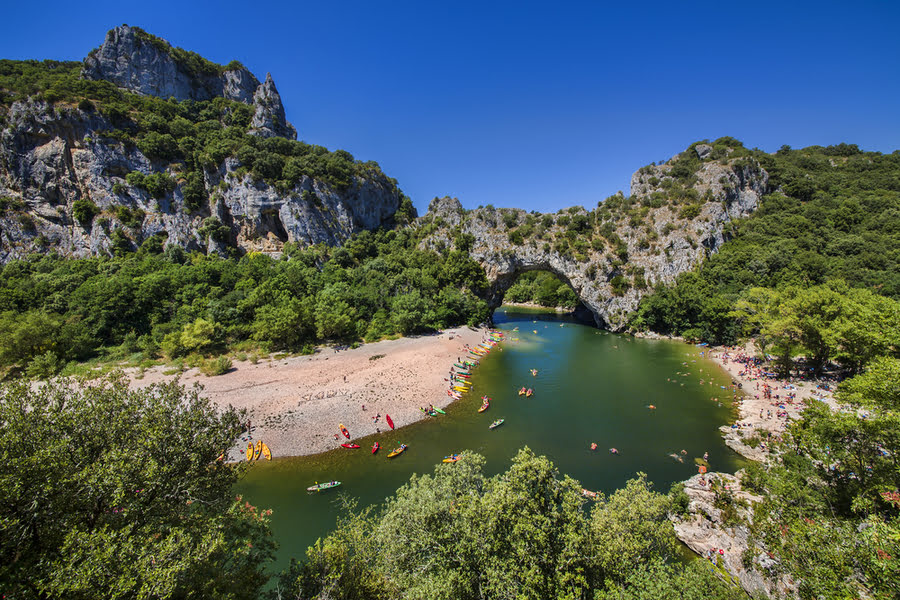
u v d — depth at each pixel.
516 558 13.88
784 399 45.56
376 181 134.00
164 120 108.56
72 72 125.88
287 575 16.12
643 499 19.52
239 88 153.62
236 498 19.05
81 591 9.33
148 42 132.00
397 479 32.56
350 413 43.38
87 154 94.50
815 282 72.31
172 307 68.69
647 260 92.06
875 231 85.69
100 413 13.88
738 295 74.06
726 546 22.75
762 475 24.06
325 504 29.36
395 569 17.12
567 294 131.00
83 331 59.06
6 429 11.60
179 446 13.92
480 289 100.62
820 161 127.31
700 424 41.94
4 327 52.75
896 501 17.38
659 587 13.43
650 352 72.25
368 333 74.00
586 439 39.09
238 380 51.50
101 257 88.25
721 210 94.81
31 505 10.54
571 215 102.81
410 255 108.19
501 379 57.47
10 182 92.12
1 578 9.49
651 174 118.38
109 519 12.08
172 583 10.09
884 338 38.53
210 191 105.44
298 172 108.38
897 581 10.52
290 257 98.56
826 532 12.98
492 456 36.06
